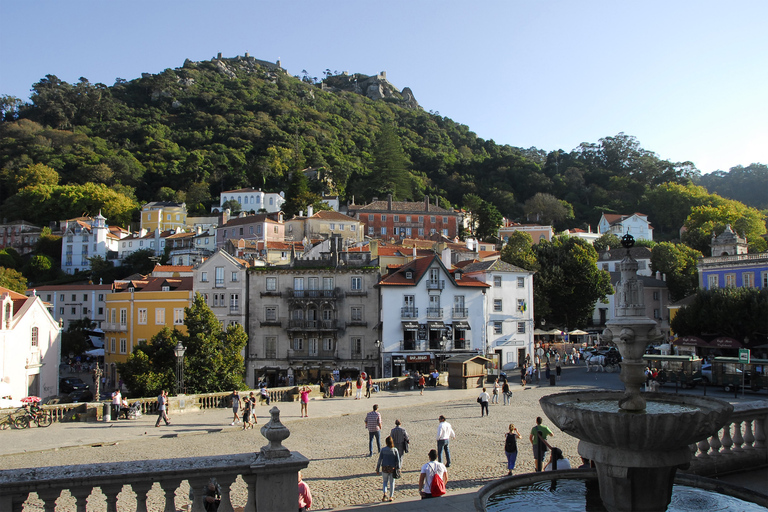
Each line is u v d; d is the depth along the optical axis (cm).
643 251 10606
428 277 6266
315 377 6178
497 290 6712
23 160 18462
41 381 4875
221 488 843
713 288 5772
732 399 3653
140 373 4253
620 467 852
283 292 6344
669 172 19738
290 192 15800
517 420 3066
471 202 16700
